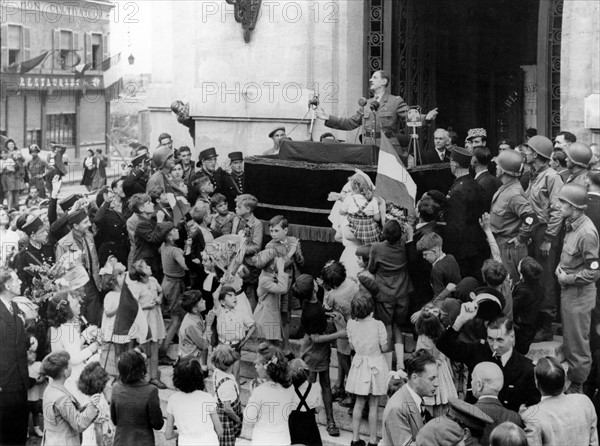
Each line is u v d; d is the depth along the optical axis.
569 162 9.33
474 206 9.23
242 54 13.91
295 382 7.93
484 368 6.82
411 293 9.07
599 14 10.92
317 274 10.88
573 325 8.66
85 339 10.23
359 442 8.34
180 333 9.97
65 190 18.30
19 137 21.91
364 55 13.79
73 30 20.97
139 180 12.20
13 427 9.31
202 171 12.37
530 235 9.09
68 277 10.99
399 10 14.28
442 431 6.58
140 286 10.12
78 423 8.48
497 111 16.73
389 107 11.26
